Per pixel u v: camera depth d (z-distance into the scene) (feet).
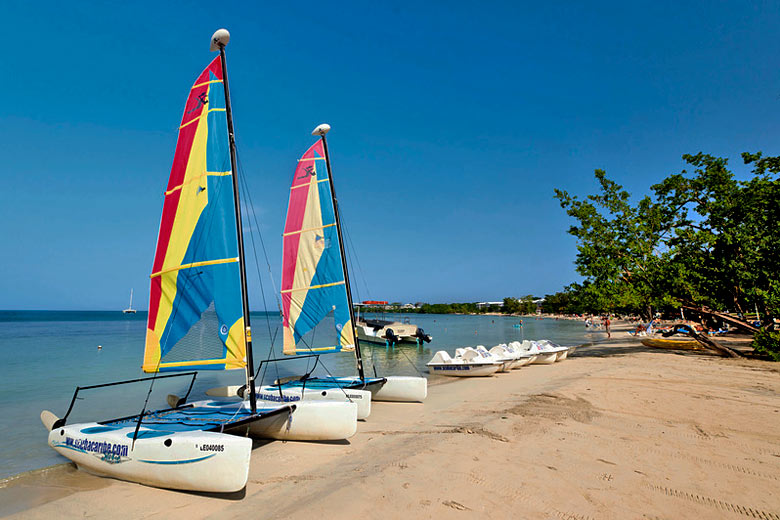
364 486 19.19
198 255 26.08
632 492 18.11
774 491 18.08
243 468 18.33
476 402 38.75
